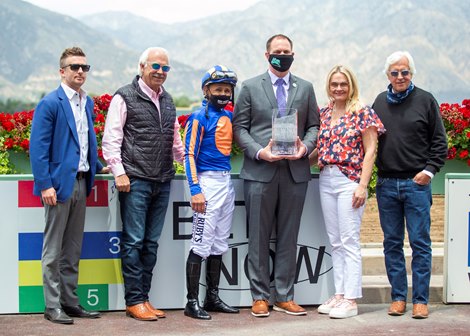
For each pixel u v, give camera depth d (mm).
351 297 5656
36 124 5266
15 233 5660
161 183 5500
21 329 5254
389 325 5418
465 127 7480
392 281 5719
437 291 6246
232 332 5211
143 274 5605
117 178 5363
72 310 5590
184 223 5859
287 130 5383
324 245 5984
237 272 5926
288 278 5746
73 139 5340
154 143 5414
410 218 5539
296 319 5586
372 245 7484
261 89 5609
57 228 5363
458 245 6062
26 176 5652
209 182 5535
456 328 5352
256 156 5500
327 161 5617
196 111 5562
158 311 5629
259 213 5605
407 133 5465
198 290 5723
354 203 5547
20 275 5680
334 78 5574
